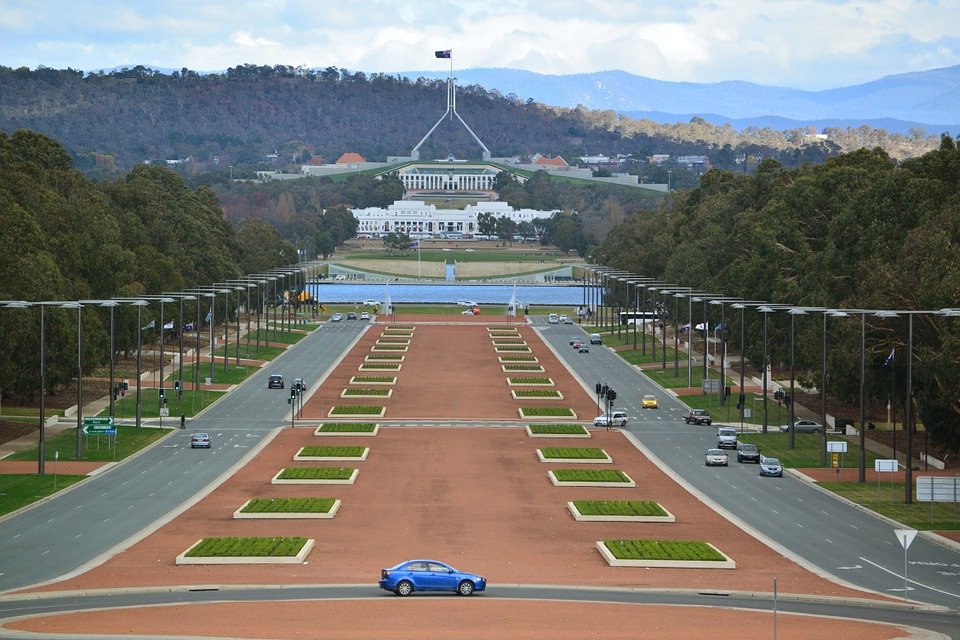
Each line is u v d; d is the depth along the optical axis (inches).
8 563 6825.8
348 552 7126.0
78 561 6875.0
